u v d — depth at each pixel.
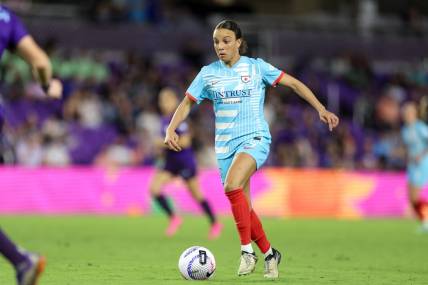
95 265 34.94
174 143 30.36
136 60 92.69
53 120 83.19
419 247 47.56
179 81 92.75
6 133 79.25
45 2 100.88
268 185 79.25
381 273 33.31
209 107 90.81
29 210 76.62
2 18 22.97
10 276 30.50
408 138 61.81
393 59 104.25
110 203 78.00
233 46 30.28
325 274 32.62
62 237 51.47
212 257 29.92
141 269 33.44
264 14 116.38
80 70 90.50
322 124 91.38
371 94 98.75
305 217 78.38
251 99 30.38
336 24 107.62
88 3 102.62
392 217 80.44
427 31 107.69
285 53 98.81
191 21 101.31
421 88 102.00
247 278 30.44
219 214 77.81
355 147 91.81
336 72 99.25
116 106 87.75
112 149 83.19
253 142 30.09
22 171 76.81
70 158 82.75
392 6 117.00
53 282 28.78
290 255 41.28
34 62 23.22
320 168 87.62
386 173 82.38
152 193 56.19
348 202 80.88
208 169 83.81
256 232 30.23
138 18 99.38
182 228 62.25
